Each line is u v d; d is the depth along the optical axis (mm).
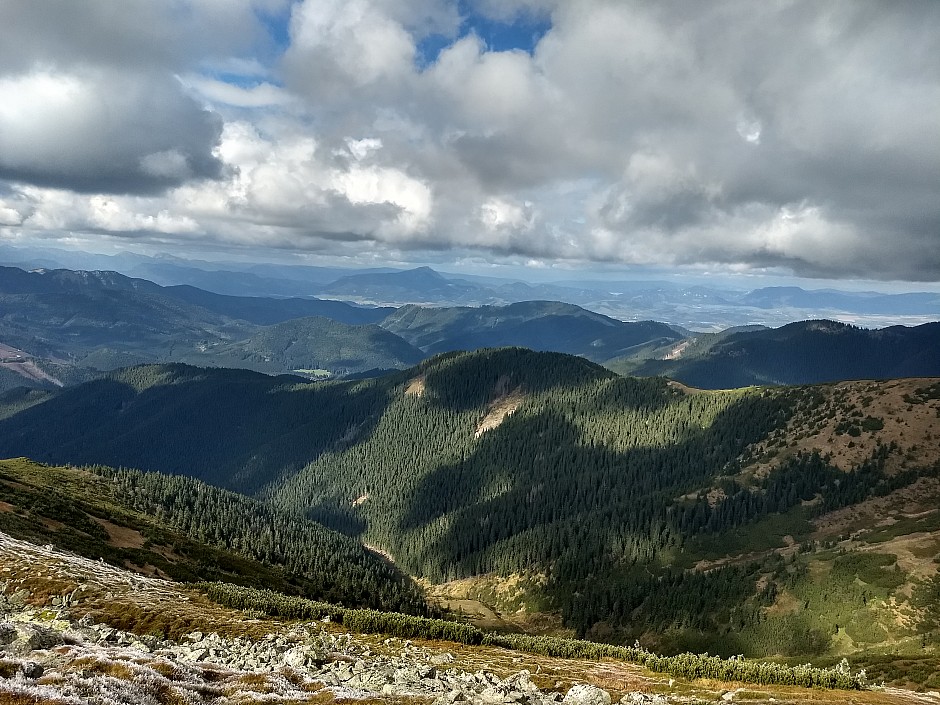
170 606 62812
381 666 43906
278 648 47906
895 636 128000
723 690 48688
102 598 60094
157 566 111312
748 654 146750
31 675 25516
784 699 44938
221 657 41562
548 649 74250
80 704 22328
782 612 155500
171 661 33594
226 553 154500
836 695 49594
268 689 32656
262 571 147625
